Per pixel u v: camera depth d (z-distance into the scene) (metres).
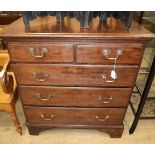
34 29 0.95
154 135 1.40
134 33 0.91
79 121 1.30
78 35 0.89
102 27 1.00
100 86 1.11
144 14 1.33
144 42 0.92
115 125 1.30
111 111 1.23
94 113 1.25
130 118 1.55
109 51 0.95
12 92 1.21
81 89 1.12
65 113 1.25
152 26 1.31
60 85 1.11
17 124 1.31
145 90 1.18
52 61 1.00
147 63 1.58
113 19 1.13
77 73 1.05
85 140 1.36
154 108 1.63
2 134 1.40
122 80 1.07
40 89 1.13
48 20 1.11
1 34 0.89
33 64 1.02
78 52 0.96
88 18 0.94
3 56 1.30
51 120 1.30
